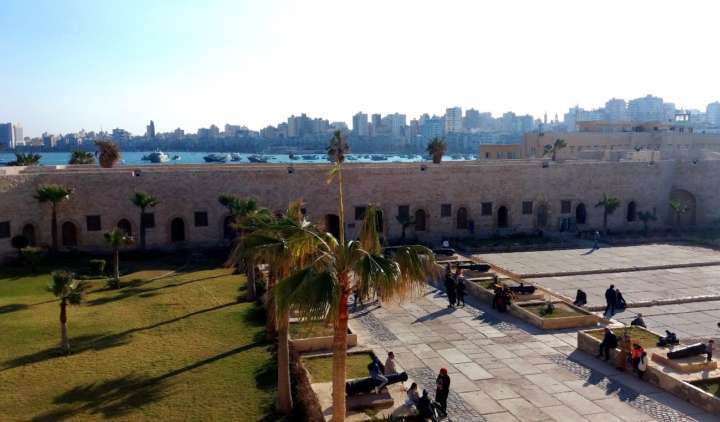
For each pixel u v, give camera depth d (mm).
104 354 23609
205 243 46938
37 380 21016
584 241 51594
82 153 66562
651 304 31406
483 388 19969
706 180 59625
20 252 39250
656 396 19297
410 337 25375
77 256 42406
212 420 18188
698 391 18453
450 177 52406
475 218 53406
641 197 58219
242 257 17125
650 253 46031
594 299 32375
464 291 31562
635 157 67000
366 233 14125
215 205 46969
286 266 16375
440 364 22203
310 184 48875
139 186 45250
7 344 24578
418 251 13914
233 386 20609
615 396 19328
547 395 19406
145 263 41562
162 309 29828
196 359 23109
